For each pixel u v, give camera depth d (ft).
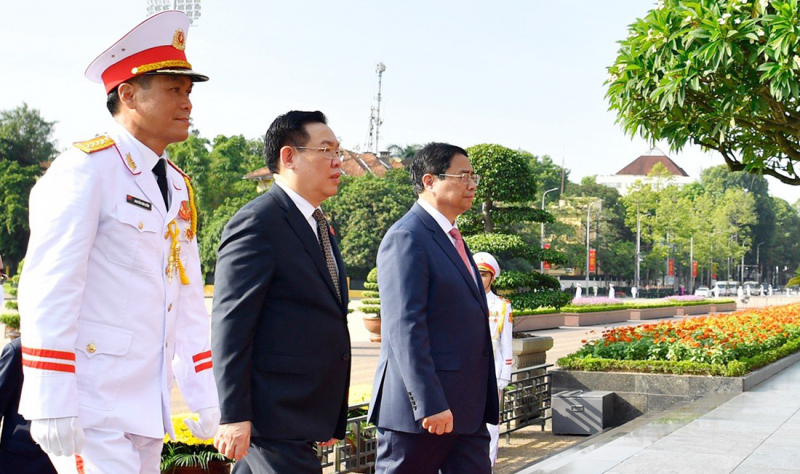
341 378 11.06
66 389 7.98
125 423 8.64
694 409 27.22
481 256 22.43
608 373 31.71
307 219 11.16
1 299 28.09
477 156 40.52
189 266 9.91
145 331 8.94
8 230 148.56
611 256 222.69
